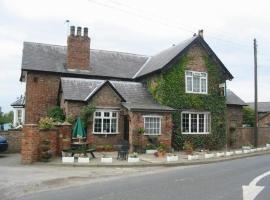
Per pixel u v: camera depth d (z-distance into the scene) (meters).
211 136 30.58
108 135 26.92
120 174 15.52
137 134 25.91
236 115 35.53
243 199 8.93
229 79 32.03
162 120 26.95
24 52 31.09
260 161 18.83
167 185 11.35
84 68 31.42
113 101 27.28
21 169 16.88
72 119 26.06
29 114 29.70
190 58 30.23
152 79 30.03
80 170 16.88
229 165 17.06
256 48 32.50
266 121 53.66
